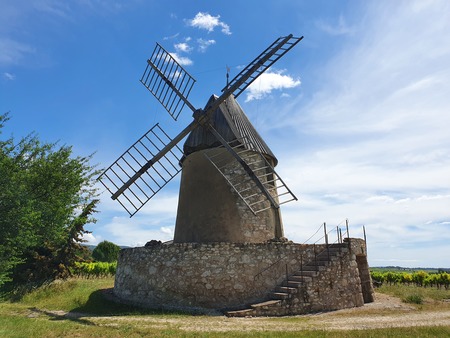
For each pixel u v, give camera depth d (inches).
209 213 549.0
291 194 538.3
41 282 723.4
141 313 442.0
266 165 593.3
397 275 1064.2
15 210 481.7
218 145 566.9
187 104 585.0
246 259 481.1
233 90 542.0
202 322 378.6
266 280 477.7
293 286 458.6
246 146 563.2
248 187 559.8
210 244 483.5
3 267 485.4
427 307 486.0
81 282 685.3
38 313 472.7
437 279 956.0
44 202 548.4
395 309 464.1
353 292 486.6
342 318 402.9
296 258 499.8
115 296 536.4
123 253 550.0
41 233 552.4
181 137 570.9
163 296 478.9
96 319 408.5
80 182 588.4
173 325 363.3
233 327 350.6
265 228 556.1
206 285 468.8
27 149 567.5
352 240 557.6
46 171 553.9
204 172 574.2
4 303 574.9
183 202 587.8
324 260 490.9
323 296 458.3
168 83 613.0
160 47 638.5
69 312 478.0
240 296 465.4
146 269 503.8
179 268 481.1
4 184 486.9
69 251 848.9
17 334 324.2
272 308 425.4
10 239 477.7
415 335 301.4
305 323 370.6
